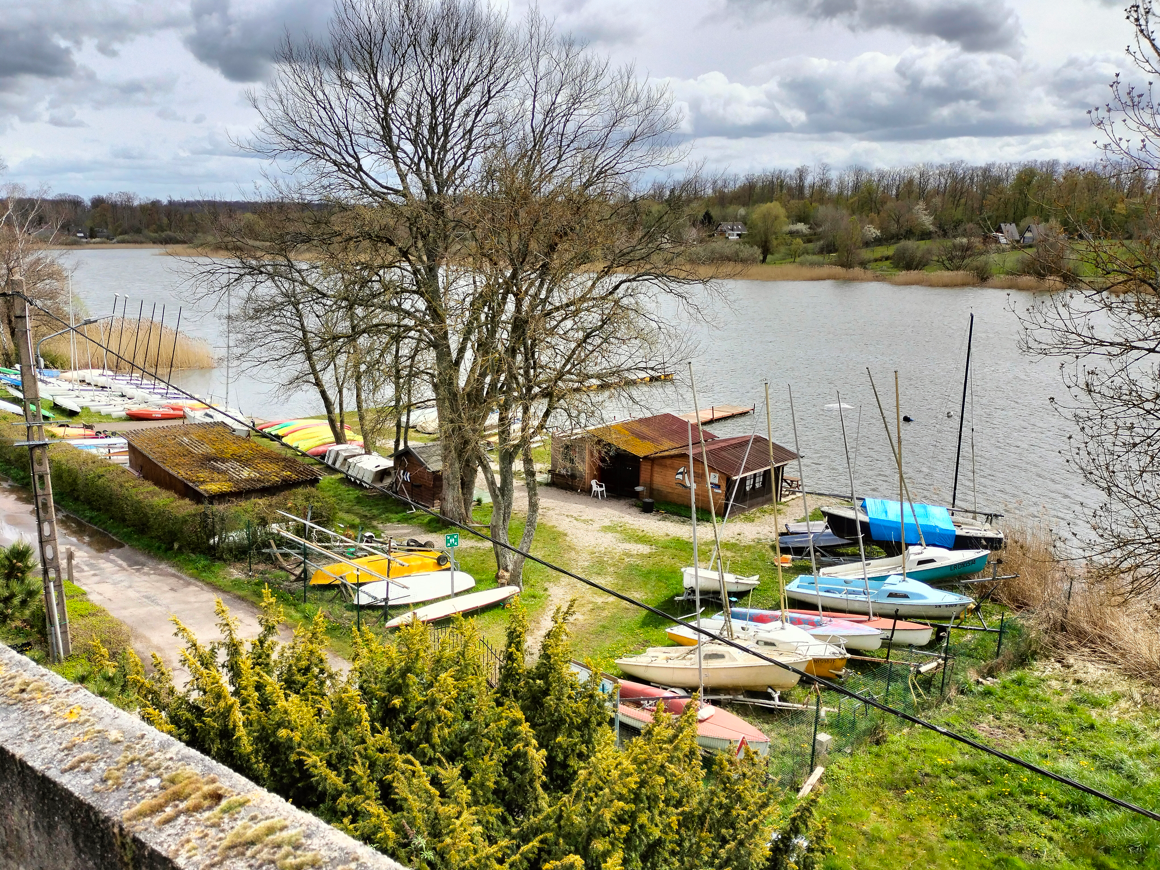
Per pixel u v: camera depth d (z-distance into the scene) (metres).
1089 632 23.73
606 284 29.53
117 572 26.05
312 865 2.88
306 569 24.81
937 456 45.09
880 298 109.12
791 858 9.20
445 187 31.06
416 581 26.33
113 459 37.50
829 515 33.59
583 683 9.70
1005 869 14.45
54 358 62.38
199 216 48.91
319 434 45.41
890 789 16.77
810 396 58.50
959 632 25.48
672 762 8.83
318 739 7.76
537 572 29.67
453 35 30.84
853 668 22.91
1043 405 55.03
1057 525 34.84
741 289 119.62
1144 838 14.83
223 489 29.67
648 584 28.81
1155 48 15.05
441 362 29.97
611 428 39.84
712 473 36.06
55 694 3.87
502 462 27.77
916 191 141.38
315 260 36.25
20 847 3.55
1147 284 15.87
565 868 6.62
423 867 6.49
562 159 28.77
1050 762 17.55
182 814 3.11
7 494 33.38
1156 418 16.89
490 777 7.91
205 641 21.39
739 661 21.19
